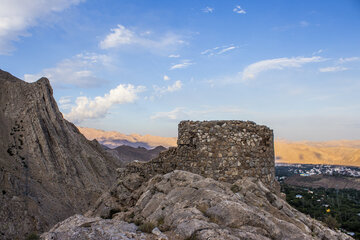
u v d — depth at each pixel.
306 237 8.18
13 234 48.94
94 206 18.61
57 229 9.45
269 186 13.71
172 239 7.62
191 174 12.49
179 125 15.28
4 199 54.12
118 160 101.50
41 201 62.38
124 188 17.59
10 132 79.88
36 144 79.50
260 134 13.94
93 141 102.88
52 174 74.50
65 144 87.62
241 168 13.31
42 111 90.12
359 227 51.94
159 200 11.46
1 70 104.50
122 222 9.47
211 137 13.81
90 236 7.98
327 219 13.88
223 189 10.76
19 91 92.44
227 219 8.17
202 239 7.13
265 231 7.96
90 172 85.50
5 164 66.81
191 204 9.51
